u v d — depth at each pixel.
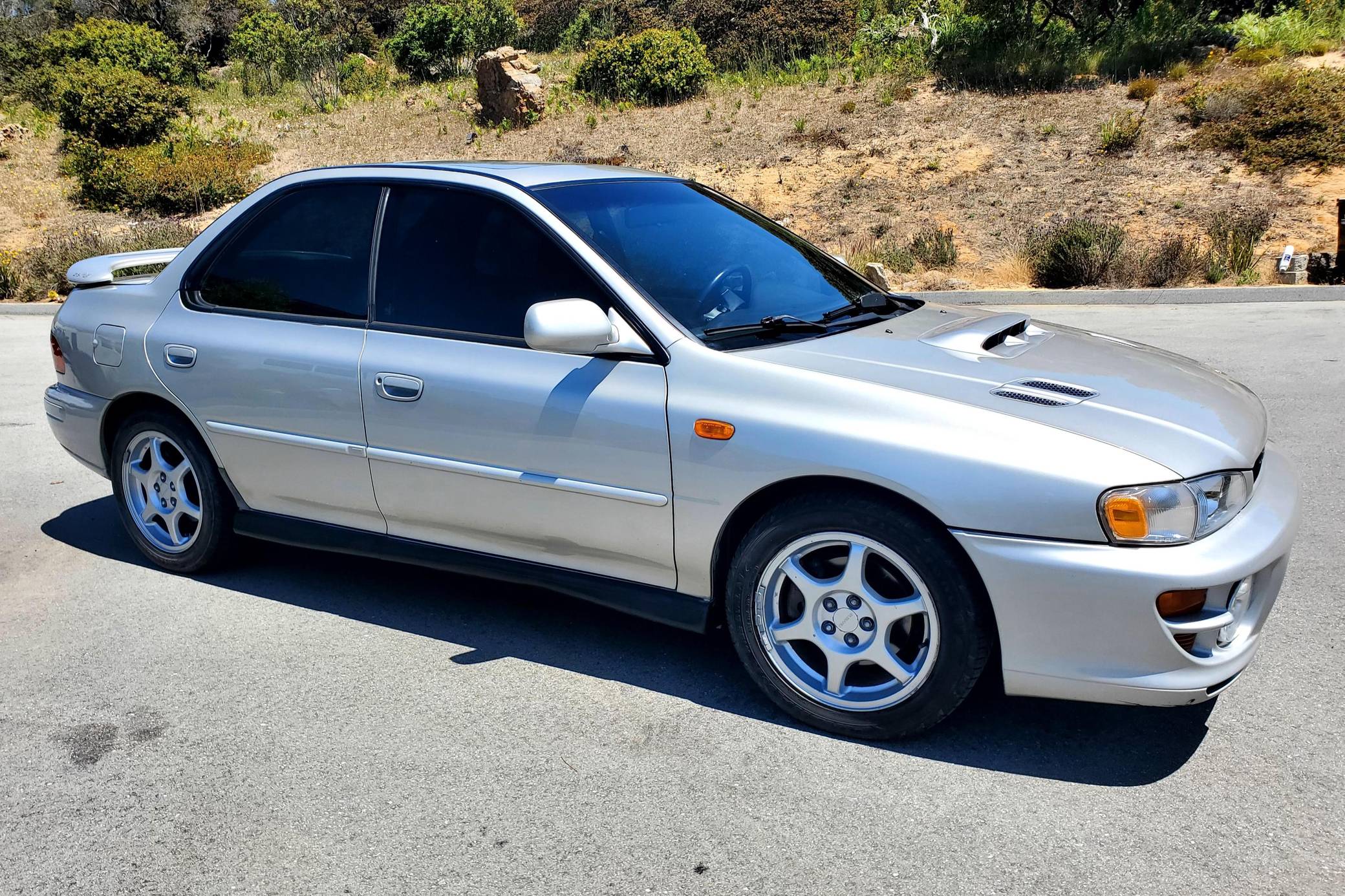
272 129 23.61
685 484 3.22
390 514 3.90
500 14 28.53
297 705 3.40
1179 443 2.86
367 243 3.91
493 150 20.45
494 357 3.55
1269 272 12.34
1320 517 4.84
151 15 38.44
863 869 2.53
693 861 2.58
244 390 4.07
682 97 22.92
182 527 4.58
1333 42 19.44
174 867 2.61
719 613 3.43
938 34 21.78
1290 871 2.47
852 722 3.12
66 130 22.67
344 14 34.12
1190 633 2.74
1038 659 2.85
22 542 5.01
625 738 3.17
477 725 3.26
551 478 3.46
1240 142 15.94
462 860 2.61
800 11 25.17
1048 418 2.90
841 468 2.96
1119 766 2.95
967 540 2.83
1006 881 2.47
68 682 3.59
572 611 4.15
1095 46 20.73
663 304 3.39
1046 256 12.65
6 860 2.66
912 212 15.46
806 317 3.62
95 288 4.72
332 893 2.50
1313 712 3.20
